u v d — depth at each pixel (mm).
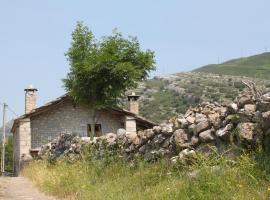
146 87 98750
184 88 94688
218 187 7184
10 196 12203
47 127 32344
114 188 9719
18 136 32250
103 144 13727
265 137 7402
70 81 27188
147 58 27219
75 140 17453
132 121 32156
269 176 7031
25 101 33688
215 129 8484
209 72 128750
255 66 131500
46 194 12320
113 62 26109
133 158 11531
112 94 26594
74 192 11227
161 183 8727
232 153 7934
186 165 8773
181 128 9453
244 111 7844
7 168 58156
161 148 10102
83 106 33062
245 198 6711
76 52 26719
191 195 7328
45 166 18000
